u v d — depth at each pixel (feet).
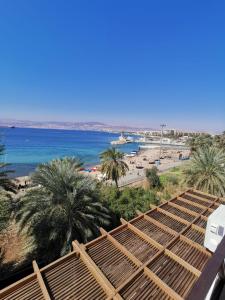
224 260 8.77
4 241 50.24
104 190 65.72
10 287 17.92
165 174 139.95
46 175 43.37
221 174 59.16
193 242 24.31
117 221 53.67
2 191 43.16
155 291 17.99
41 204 39.93
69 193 40.83
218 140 196.54
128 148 433.48
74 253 22.44
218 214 23.09
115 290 17.63
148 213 32.27
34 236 40.65
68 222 40.47
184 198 39.29
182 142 574.15
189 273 20.11
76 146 425.69
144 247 24.44
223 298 7.57
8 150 314.14
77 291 18.29
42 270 19.92
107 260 22.25
